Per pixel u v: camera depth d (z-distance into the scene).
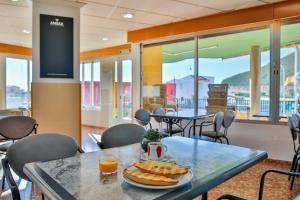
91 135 7.14
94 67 9.03
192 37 5.44
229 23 4.65
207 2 4.12
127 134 2.43
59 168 1.48
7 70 7.79
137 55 6.32
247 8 4.43
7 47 7.66
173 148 1.97
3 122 3.46
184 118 4.08
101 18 4.99
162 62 6.11
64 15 4.11
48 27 4.00
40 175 1.36
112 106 8.47
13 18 4.93
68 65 4.16
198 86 5.44
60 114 4.09
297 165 3.39
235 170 1.49
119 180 1.28
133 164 1.45
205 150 1.91
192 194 1.16
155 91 6.25
